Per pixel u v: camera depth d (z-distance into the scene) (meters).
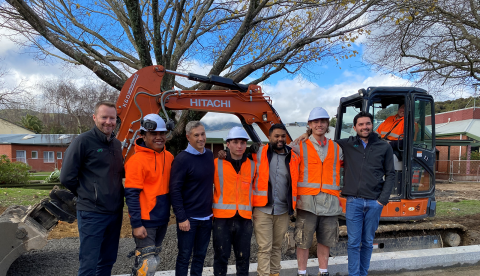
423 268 4.12
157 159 2.76
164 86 7.65
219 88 8.01
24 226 3.47
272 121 5.34
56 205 4.12
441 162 19.89
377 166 3.25
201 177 2.82
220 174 2.96
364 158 3.30
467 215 8.03
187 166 2.78
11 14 6.83
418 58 9.40
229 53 7.59
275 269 3.21
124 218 6.92
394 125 5.02
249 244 2.99
